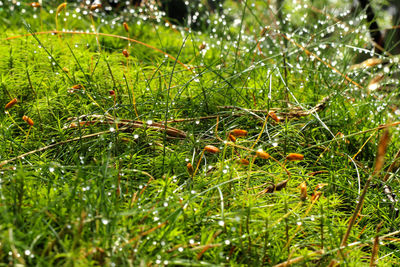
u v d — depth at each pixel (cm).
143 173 33
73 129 36
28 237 28
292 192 33
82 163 32
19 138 36
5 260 28
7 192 30
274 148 36
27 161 32
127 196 32
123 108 37
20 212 29
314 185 34
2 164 31
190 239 29
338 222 33
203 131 37
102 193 29
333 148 37
